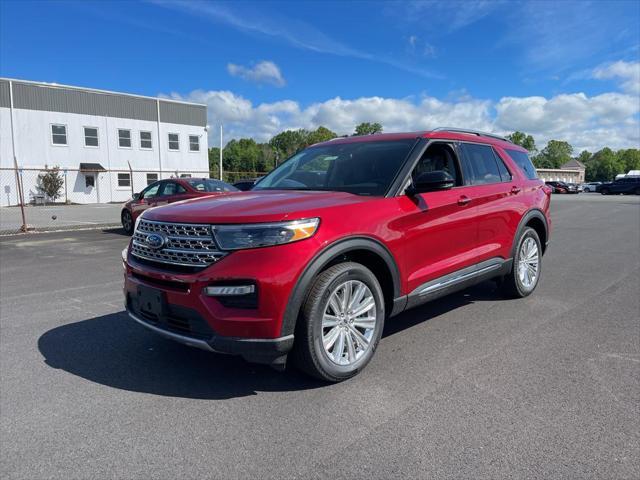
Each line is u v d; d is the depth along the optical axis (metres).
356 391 3.30
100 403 3.19
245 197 3.72
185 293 3.08
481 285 6.38
